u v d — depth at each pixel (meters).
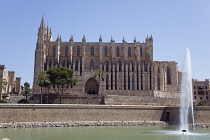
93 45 161.62
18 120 85.56
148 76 154.25
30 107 87.62
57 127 85.81
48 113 89.56
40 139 61.28
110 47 162.12
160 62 165.00
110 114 97.31
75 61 157.75
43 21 156.62
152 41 161.12
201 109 96.88
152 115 103.12
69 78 122.56
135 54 162.00
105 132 75.31
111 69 156.12
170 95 152.50
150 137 66.88
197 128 90.62
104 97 117.31
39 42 150.12
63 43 159.25
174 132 77.19
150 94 147.25
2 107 84.25
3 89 136.75
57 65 152.62
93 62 160.50
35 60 147.88
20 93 158.75
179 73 172.50
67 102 116.88
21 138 62.22
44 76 118.62
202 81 184.50
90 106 95.19
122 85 152.38
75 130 78.56
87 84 150.38
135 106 101.12
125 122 96.62
